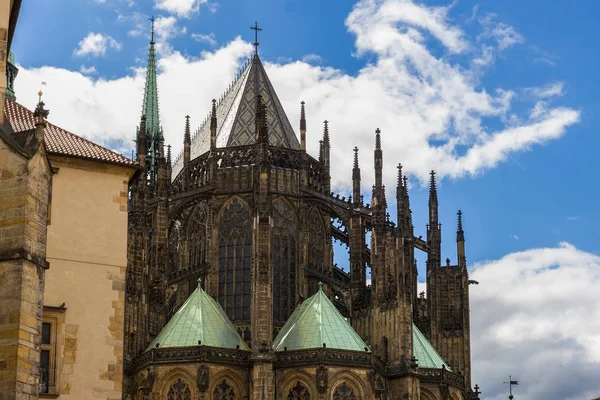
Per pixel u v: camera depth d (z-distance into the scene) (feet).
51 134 282.15
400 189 439.63
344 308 454.81
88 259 270.26
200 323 405.59
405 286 421.59
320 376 389.60
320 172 487.61
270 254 407.44
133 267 401.70
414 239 473.67
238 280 449.48
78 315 265.13
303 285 452.76
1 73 216.95
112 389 263.70
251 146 465.88
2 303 195.83
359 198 468.34
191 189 458.09
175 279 448.65
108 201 276.62
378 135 448.65
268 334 397.80
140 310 403.13
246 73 512.22
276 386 397.39
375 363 402.72
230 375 395.34
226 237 456.04
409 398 407.03
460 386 437.17
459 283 468.75
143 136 418.31
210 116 517.96
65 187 272.31
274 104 500.33
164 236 435.12
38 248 202.28
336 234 483.10
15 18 248.52
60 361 258.98
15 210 201.05
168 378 389.60
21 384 192.54
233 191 458.91
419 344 435.94
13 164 203.31
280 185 461.37
